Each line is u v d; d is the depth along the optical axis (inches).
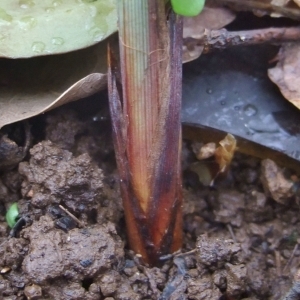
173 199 6.7
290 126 7.6
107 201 7.4
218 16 7.7
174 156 6.5
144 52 6.2
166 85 6.3
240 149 7.9
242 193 8.0
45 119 7.7
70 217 7.1
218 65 7.9
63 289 6.7
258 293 7.2
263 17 8.0
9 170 7.6
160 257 7.1
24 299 6.8
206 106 7.7
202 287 6.9
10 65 7.5
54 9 6.8
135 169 6.5
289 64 7.6
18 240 6.9
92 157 7.9
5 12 6.8
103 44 7.4
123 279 7.0
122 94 6.7
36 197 7.1
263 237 7.8
